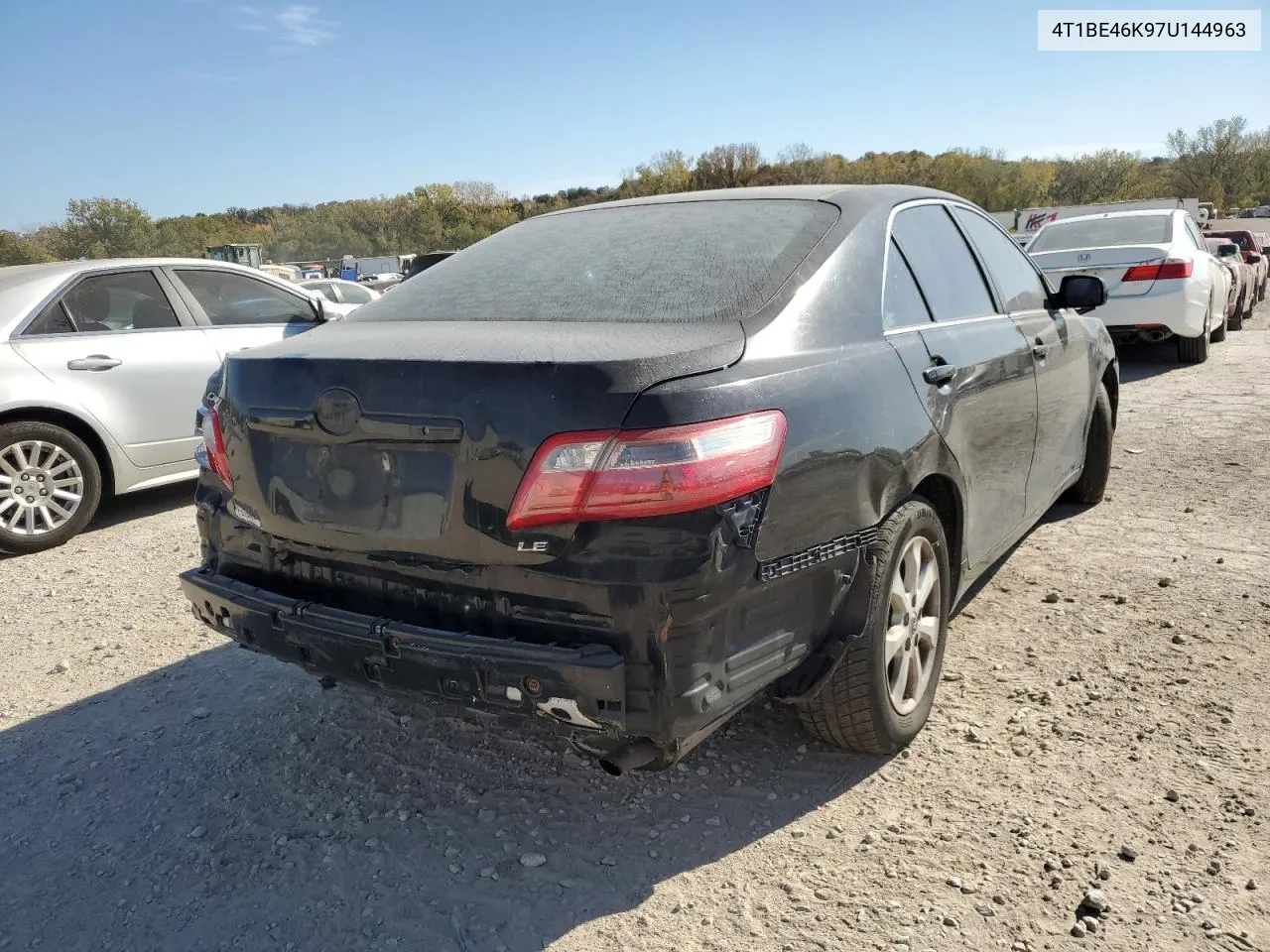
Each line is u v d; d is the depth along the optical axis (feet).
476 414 7.16
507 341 7.77
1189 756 9.38
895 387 8.97
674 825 8.78
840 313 8.84
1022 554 15.26
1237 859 7.88
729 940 7.30
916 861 8.08
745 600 7.30
